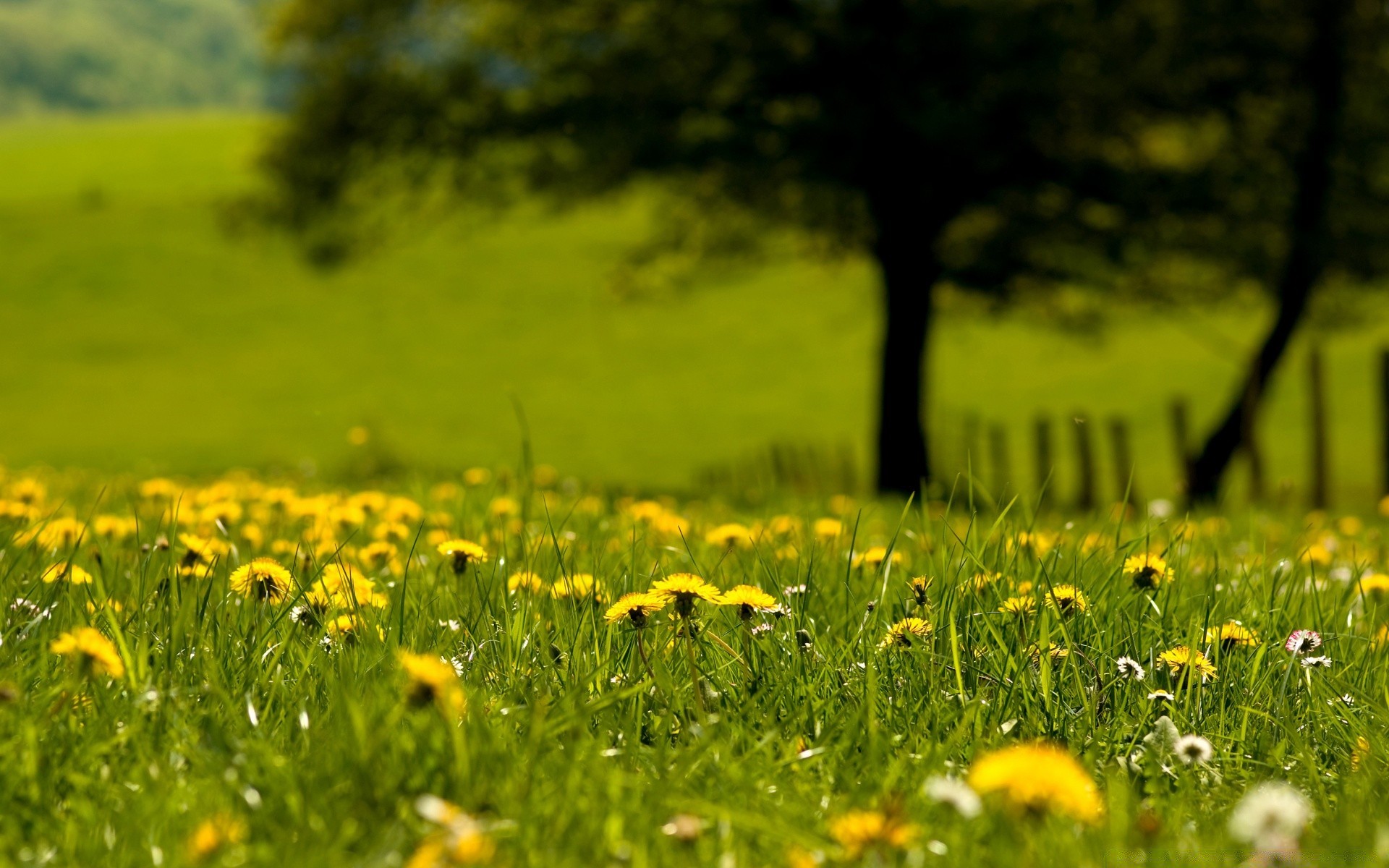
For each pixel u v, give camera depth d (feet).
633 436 132.67
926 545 13.44
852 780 7.75
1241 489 72.02
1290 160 71.05
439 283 207.00
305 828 6.39
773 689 9.32
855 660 10.06
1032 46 64.75
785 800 7.39
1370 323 82.02
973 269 74.08
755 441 129.80
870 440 129.59
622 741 8.34
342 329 185.47
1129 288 77.77
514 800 6.66
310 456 116.37
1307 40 68.69
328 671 8.96
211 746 7.51
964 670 9.78
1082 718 9.15
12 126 500.33
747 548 14.46
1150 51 68.28
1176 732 8.57
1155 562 11.74
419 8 75.05
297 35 75.36
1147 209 69.36
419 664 6.85
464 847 5.50
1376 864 5.93
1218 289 77.56
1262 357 69.10
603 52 72.13
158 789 6.84
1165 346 168.55
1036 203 72.02
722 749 7.82
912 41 65.16
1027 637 10.30
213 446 123.95
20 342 175.01
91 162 307.17
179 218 234.38
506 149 74.43
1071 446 119.85
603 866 6.20
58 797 7.11
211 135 353.72
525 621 10.41
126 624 9.67
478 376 163.22
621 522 19.79
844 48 65.98
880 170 69.26
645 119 69.15
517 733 8.24
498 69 74.08
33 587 11.18
